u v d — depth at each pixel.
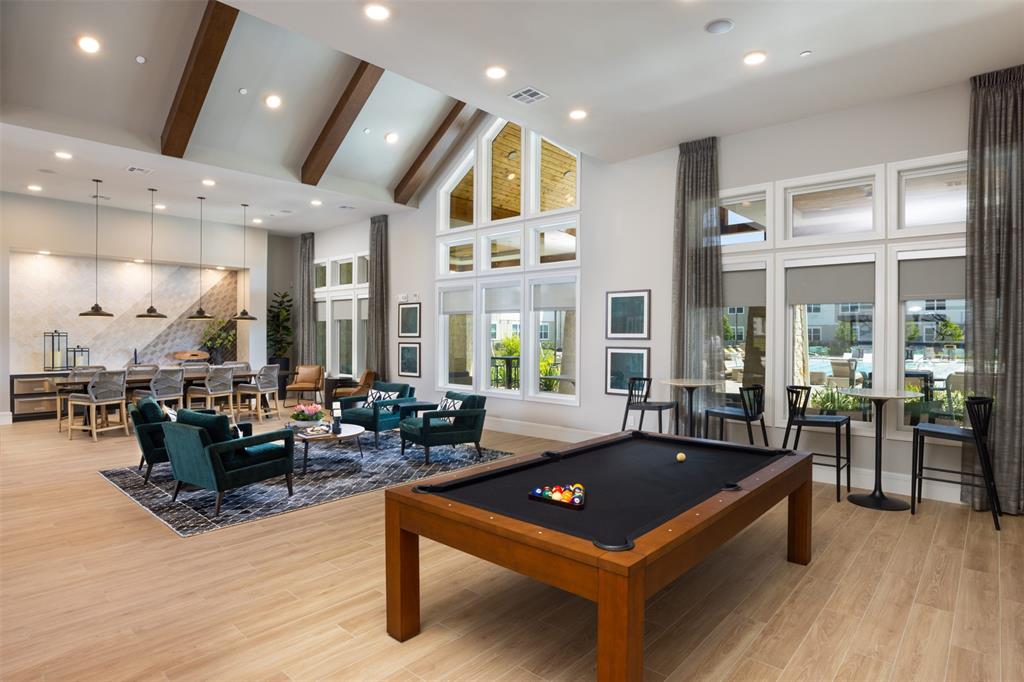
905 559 3.61
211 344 11.20
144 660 2.47
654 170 6.63
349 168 8.62
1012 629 2.74
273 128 7.46
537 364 8.00
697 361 6.13
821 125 5.48
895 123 5.11
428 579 3.33
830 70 4.57
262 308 11.50
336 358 11.63
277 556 3.66
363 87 7.06
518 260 8.17
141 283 10.34
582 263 7.32
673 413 6.31
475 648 2.58
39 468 5.93
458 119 8.41
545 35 4.05
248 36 6.30
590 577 1.97
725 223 6.20
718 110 5.39
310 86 7.12
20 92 5.95
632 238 6.82
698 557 2.28
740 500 2.56
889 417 5.16
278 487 5.25
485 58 4.39
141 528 4.16
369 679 2.33
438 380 9.25
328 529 4.16
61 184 8.12
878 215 5.19
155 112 6.65
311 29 4.00
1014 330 4.47
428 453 6.16
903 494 5.08
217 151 7.35
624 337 6.88
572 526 2.31
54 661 2.46
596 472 3.21
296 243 12.68
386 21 3.88
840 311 5.50
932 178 5.05
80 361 9.64
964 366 4.75
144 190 8.45
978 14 3.74
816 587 3.21
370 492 5.10
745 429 5.99
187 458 4.56
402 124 8.24
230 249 11.05
